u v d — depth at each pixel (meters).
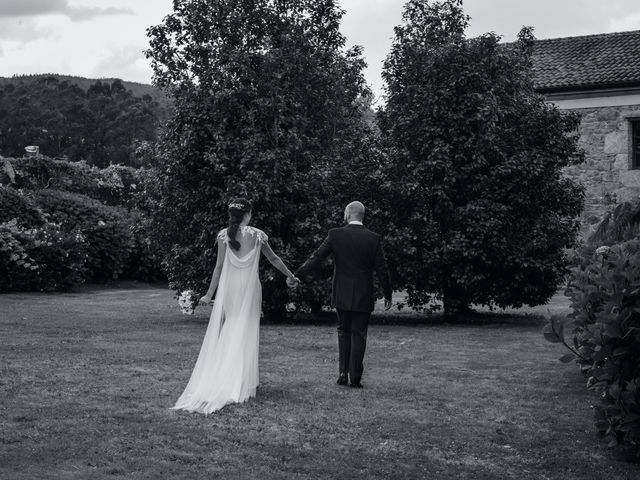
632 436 4.43
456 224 12.66
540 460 4.61
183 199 12.77
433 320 13.59
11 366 7.22
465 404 6.06
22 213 19.59
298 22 13.02
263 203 12.29
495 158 12.66
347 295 6.61
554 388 6.75
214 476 4.07
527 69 13.77
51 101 60.94
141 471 4.11
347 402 6.01
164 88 13.16
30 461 4.21
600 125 21.70
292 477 4.12
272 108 12.33
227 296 6.12
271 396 6.16
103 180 26.52
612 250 4.66
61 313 12.88
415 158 12.86
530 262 12.28
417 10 13.58
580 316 4.97
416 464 4.46
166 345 8.97
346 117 13.78
